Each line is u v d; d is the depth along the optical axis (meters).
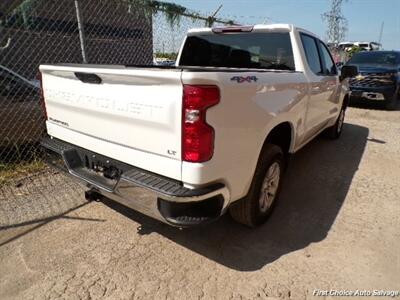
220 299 2.27
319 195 3.89
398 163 5.11
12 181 3.91
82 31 4.72
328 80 4.50
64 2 5.96
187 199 2.06
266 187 3.06
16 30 5.34
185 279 2.45
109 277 2.45
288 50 3.63
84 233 2.99
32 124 4.27
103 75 2.35
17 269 2.51
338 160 5.17
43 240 2.87
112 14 6.20
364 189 4.10
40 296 2.26
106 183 2.56
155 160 2.23
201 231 3.07
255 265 2.63
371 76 9.59
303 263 2.66
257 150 2.60
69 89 2.74
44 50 5.87
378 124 8.03
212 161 2.12
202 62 4.27
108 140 2.53
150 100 2.14
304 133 3.88
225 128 2.17
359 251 2.83
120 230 3.05
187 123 2.01
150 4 5.64
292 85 3.12
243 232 3.08
